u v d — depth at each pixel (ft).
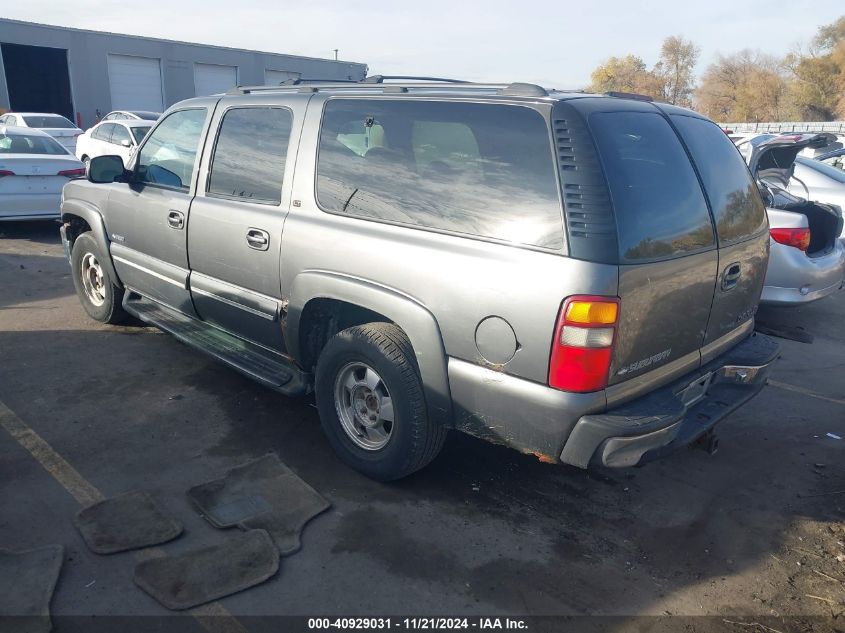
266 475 11.93
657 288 9.58
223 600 9.00
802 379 18.20
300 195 12.31
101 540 9.92
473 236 9.93
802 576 10.21
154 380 15.74
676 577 10.04
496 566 10.01
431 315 10.27
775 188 24.85
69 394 14.82
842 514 11.89
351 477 12.15
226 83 110.63
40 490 11.20
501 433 9.97
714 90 238.68
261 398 15.06
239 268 13.38
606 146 9.32
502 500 11.73
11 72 95.20
